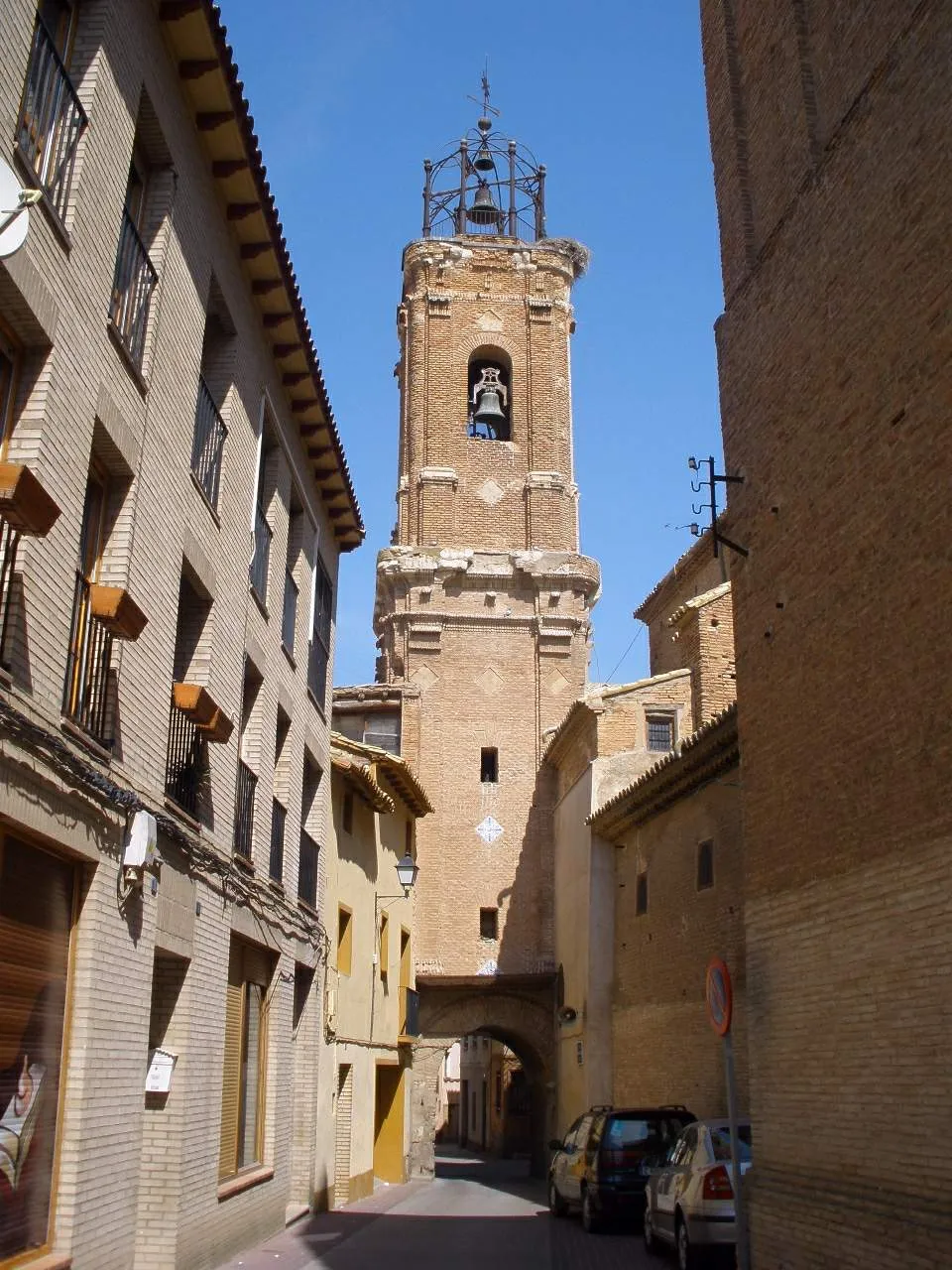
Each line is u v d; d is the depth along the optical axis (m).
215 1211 13.71
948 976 10.05
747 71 15.88
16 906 8.95
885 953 11.03
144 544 11.45
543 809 36.28
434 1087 34.22
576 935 31.08
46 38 9.18
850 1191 11.17
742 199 15.48
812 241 13.50
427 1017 34.69
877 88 12.31
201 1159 13.11
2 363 8.93
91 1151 9.82
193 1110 12.87
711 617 28.25
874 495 11.82
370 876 27.39
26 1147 8.98
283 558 18.06
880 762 11.36
